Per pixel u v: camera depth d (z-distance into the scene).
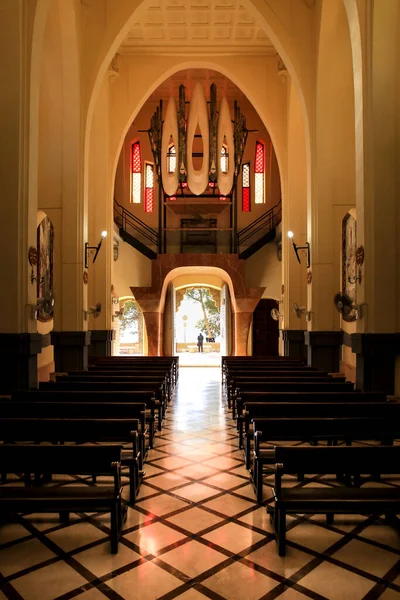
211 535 3.82
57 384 6.82
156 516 4.20
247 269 18.86
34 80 6.83
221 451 6.34
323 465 3.40
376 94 6.79
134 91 13.56
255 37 12.99
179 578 3.21
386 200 6.84
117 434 4.40
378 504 3.38
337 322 10.27
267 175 19.75
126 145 19.64
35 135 6.90
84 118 9.98
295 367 9.82
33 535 3.82
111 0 9.95
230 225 19.05
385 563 3.39
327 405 5.12
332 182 10.17
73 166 9.87
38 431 4.36
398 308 6.83
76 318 9.92
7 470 3.50
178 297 22.12
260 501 4.50
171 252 19.89
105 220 13.44
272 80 13.61
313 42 10.04
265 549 3.59
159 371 9.03
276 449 3.40
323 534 3.83
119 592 3.05
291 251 13.45
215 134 13.30
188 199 16.56
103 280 13.42
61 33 9.27
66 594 3.03
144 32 12.73
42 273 8.64
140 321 20.89
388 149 6.82
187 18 12.15
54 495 3.55
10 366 6.64
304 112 10.22
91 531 3.89
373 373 6.86
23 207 6.69
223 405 9.90
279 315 14.66
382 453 3.39
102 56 9.95
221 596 3.01
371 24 6.77
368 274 6.88
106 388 6.91
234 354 18.50
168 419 8.45
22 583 3.14
